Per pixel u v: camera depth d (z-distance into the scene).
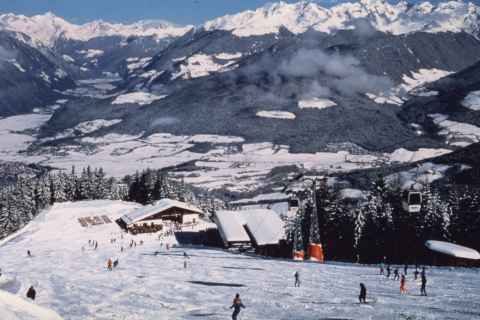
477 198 78.25
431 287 46.88
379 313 37.34
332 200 87.44
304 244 86.25
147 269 66.88
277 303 42.66
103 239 106.31
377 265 63.84
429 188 81.38
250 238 97.75
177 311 40.91
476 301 39.97
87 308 42.00
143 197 163.38
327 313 38.28
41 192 161.00
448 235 77.06
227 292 48.72
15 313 20.42
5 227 141.88
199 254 83.25
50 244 99.81
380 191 84.75
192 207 123.81
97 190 167.88
